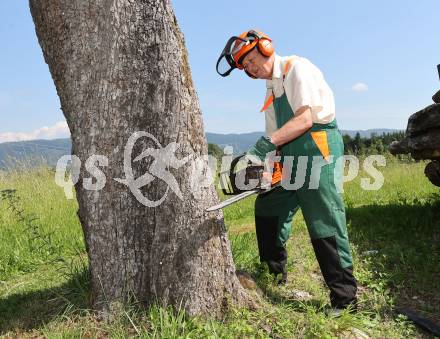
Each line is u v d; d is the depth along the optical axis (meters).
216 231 3.14
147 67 2.95
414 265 4.53
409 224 6.04
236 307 3.19
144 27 2.93
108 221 3.08
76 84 3.03
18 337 3.15
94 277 3.20
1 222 6.50
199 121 3.11
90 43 2.95
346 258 3.30
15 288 4.41
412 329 3.39
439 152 5.81
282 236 3.85
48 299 3.67
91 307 3.25
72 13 2.95
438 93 6.00
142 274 3.10
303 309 3.43
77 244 5.59
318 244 3.29
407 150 6.63
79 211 3.25
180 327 2.95
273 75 3.25
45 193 8.62
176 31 3.03
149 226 3.06
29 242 5.66
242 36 3.25
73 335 2.96
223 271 3.16
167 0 2.99
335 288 3.31
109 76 2.95
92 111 3.02
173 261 3.05
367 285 4.18
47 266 5.22
